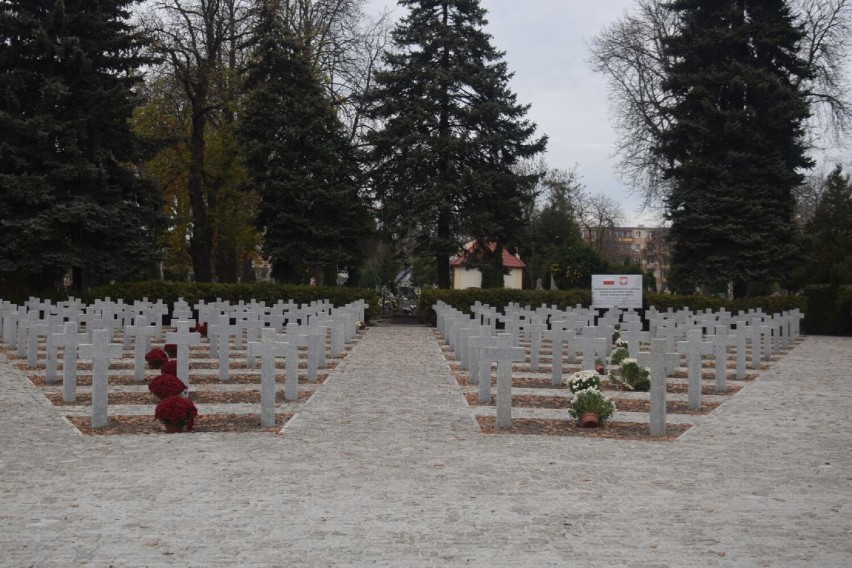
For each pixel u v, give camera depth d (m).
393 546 6.33
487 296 38.25
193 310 34.62
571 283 47.84
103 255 33.09
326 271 41.25
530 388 16.09
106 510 7.21
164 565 5.86
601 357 18.38
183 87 39.59
